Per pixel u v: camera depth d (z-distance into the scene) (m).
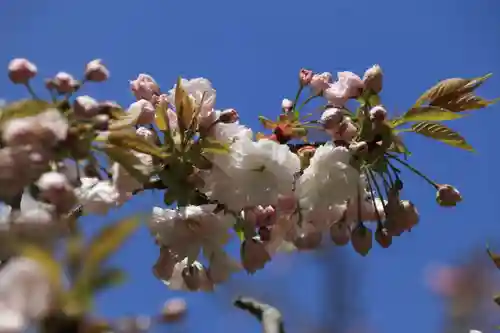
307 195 1.02
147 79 1.04
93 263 0.83
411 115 1.02
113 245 0.83
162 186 1.00
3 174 0.92
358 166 1.01
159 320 0.93
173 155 0.99
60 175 0.90
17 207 0.92
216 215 1.02
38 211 0.88
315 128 1.04
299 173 1.03
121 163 0.97
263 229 1.03
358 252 1.03
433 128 1.03
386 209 1.03
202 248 1.03
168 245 1.01
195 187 1.00
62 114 0.95
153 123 1.00
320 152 1.01
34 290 0.82
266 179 1.00
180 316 0.93
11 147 0.92
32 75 0.97
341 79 1.04
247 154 1.00
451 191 1.05
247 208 1.01
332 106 1.04
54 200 0.90
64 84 0.96
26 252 0.83
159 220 1.01
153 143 0.99
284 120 1.04
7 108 0.94
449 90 1.03
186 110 1.00
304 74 1.05
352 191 1.01
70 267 0.83
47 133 0.93
